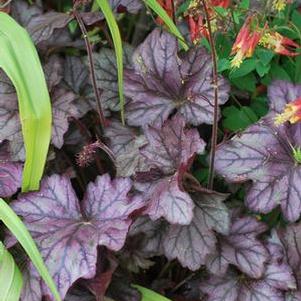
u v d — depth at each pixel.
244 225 0.59
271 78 0.68
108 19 0.57
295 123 0.60
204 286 0.59
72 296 0.58
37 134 0.54
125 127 0.64
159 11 0.59
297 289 0.58
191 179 0.58
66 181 0.58
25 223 0.56
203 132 0.69
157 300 0.59
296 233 0.59
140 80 0.63
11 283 0.52
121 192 0.56
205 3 0.53
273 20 0.69
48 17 0.69
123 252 0.59
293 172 0.58
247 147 0.59
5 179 0.60
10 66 0.53
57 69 0.66
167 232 0.57
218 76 0.62
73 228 0.56
